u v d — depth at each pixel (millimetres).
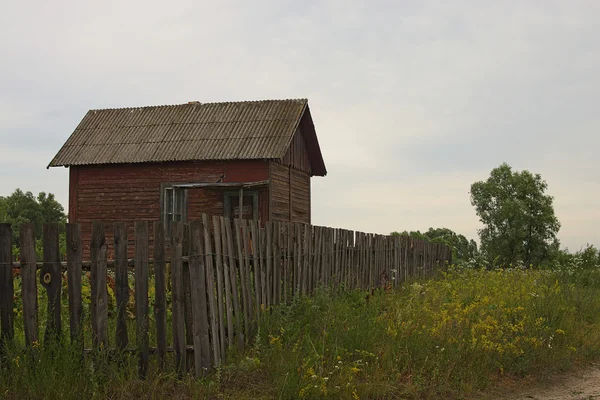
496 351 8039
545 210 54500
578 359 8820
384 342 7789
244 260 7918
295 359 6758
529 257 54219
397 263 16891
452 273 18219
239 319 7566
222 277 7344
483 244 55625
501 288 12695
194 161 20062
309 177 23906
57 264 6258
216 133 20812
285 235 9336
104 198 20875
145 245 6523
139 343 6438
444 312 9047
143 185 20594
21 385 5863
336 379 6637
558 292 11852
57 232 6277
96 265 6324
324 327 7914
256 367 6914
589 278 15180
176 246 6629
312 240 10641
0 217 47469
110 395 6035
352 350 7422
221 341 7117
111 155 20734
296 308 8953
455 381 7223
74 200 21078
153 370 6477
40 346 6102
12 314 6102
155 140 21094
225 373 6789
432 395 6758
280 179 20516
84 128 22438
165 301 6586
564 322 9805
